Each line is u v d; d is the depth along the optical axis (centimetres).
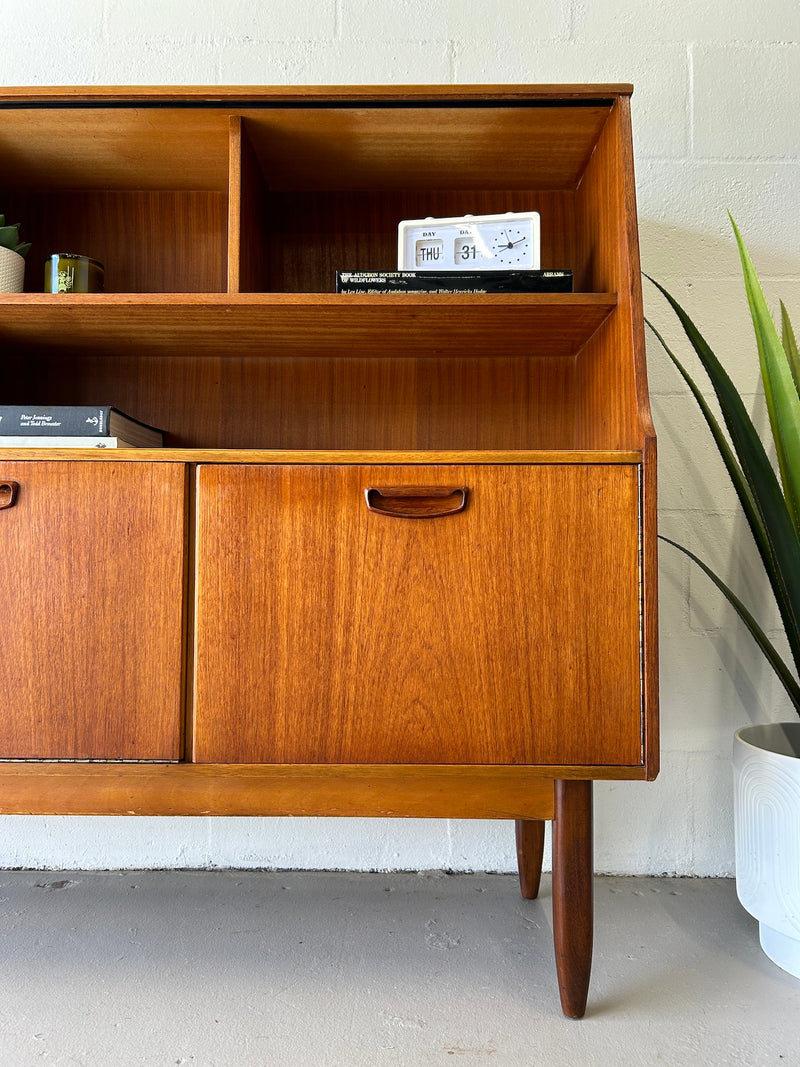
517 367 119
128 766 84
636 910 112
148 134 102
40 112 96
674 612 125
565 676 83
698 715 125
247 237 101
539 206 119
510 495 84
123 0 123
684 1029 84
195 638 84
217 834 125
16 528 85
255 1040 82
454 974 94
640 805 125
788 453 100
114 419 97
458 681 83
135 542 85
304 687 84
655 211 125
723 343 125
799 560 99
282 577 84
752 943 103
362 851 125
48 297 93
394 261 119
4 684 85
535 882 114
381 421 119
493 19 124
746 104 125
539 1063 78
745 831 99
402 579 84
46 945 101
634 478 84
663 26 124
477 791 85
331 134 101
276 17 124
